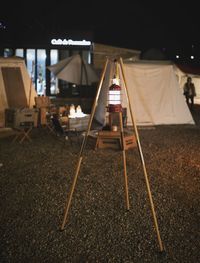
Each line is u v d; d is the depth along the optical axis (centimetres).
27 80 1174
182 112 1247
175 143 923
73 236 404
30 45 2217
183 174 646
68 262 352
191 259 360
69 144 877
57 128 927
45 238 398
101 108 1192
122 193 539
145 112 1202
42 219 446
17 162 708
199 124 1271
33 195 528
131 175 631
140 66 1184
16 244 384
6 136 971
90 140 902
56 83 2236
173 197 527
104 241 393
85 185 574
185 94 1703
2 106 1089
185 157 772
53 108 996
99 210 475
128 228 425
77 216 455
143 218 452
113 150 820
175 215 463
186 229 423
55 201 505
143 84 1190
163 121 1225
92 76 1511
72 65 1483
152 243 390
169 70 1220
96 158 746
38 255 363
